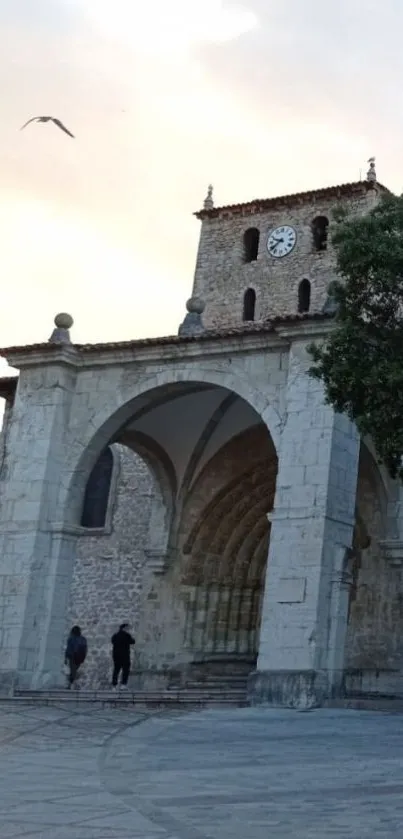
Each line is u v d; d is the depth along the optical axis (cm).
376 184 3619
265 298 3725
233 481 3086
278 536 2284
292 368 2375
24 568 2572
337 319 1939
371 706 2128
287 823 837
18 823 796
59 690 2419
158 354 2589
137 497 3553
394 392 1767
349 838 776
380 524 2825
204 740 1550
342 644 2222
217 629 3078
